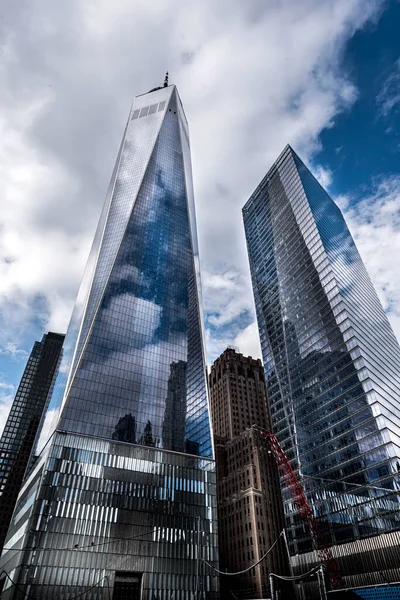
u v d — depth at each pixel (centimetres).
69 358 11475
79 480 8769
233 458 15238
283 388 13662
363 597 7831
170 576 8556
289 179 17750
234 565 12119
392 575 7781
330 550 9238
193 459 10562
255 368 19988
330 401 11406
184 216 16788
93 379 10494
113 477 9175
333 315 12594
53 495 8344
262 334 16150
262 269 17788
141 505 9119
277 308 15675
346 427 10519
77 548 7962
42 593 7275
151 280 13712
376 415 9831
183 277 14800
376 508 8744
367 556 8394
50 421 10506
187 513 9588
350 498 9444
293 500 11044
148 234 14875
